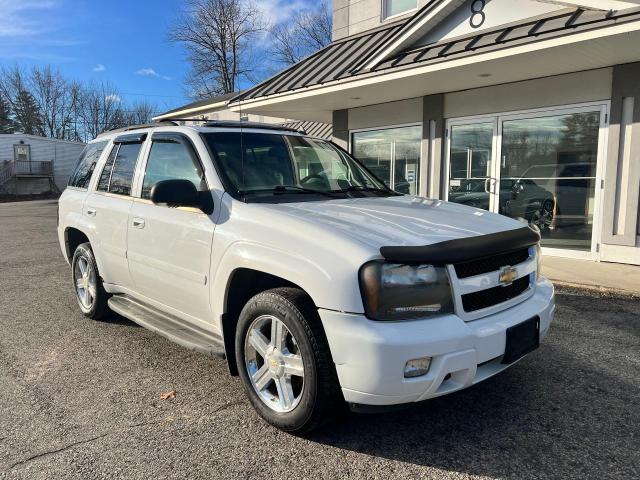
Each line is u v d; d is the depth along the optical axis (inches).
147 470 102.9
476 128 375.9
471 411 126.7
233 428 119.4
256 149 151.0
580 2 256.5
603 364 155.7
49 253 390.6
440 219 123.6
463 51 295.9
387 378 95.7
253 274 125.0
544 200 343.6
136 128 182.7
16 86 2337.6
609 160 307.0
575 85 319.6
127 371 153.2
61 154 1729.8
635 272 282.5
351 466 104.0
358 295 98.3
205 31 1583.4
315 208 126.6
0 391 139.6
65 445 112.2
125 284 175.2
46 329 194.4
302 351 107.4
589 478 99.3
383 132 444.8
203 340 138.1
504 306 114.4
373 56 350.9
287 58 1621.6
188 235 137.0
